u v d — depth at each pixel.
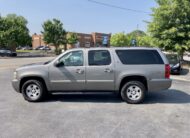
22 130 5.28
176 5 21.33
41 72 7.80
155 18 22.72
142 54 7.85
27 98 7.92
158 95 9.27
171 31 21.27
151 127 5.52
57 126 5.55
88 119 6.09
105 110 6.95
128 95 7.82
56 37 55.66
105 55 7.84
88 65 7.79
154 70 7.76
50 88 7.91
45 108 7.14
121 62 7.77
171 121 5.98
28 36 59.84
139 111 6.88
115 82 7.80
